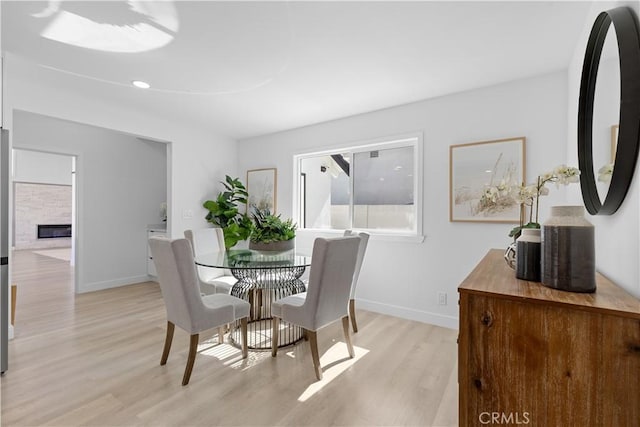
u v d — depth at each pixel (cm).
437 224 309
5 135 220
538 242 108
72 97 304
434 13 180
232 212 441
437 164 309
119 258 470
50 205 917
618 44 106
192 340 201
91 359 231
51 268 594
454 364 228
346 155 394
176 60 238
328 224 410
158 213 524
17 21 190
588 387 82
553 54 227
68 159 940
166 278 210
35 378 204
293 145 427
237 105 336
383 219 359
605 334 80
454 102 300
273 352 240
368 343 265
